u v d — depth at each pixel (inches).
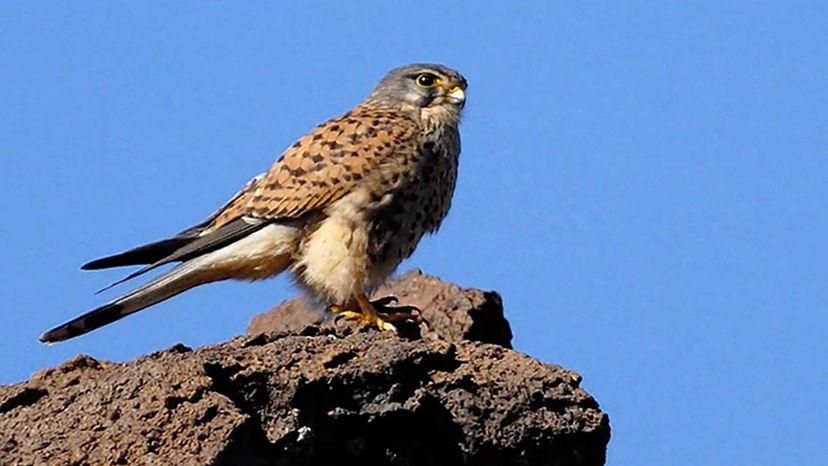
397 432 413.1
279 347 408.2
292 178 568.7
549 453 431.2
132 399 382.9
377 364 409.1
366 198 566.6
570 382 439.8
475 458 422.0
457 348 441.4
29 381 426.3
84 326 552.1
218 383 392.2
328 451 406.0
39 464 372.8
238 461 375.9
